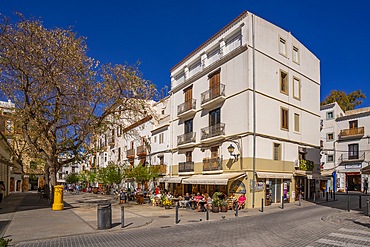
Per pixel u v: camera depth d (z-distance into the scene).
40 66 14.42
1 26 13.76
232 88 20.83
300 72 24.28
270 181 20.11
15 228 10.29
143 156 34.66
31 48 14.42
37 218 12.70
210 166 21.77
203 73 24.45
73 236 9.35
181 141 26.28
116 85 16.83
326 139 38.75
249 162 18.67
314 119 25.39
